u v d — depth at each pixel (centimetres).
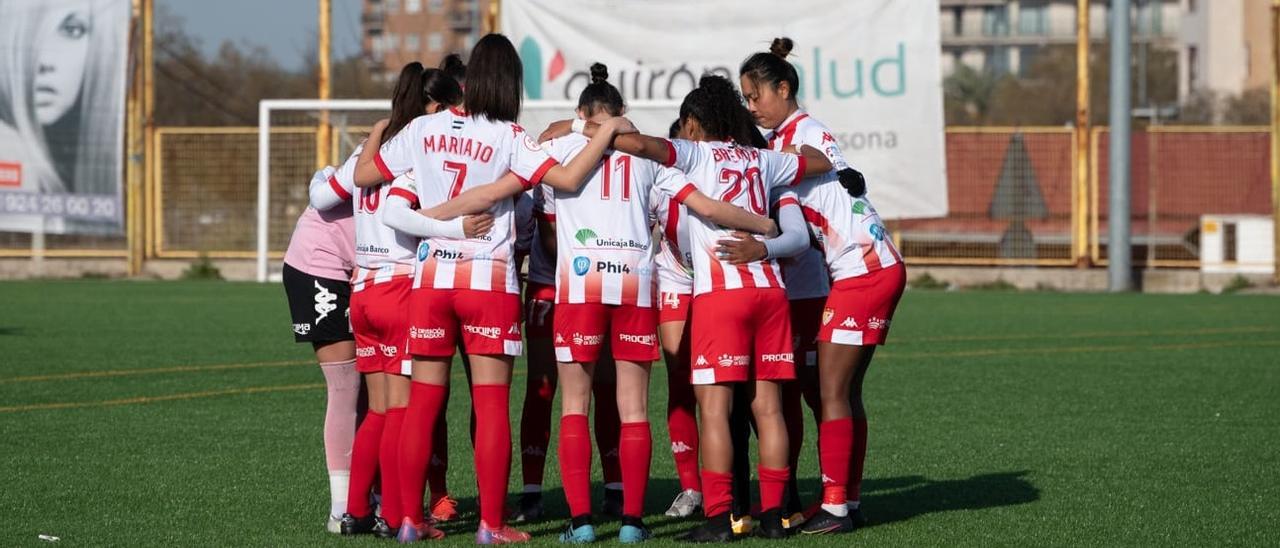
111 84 8444
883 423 3372
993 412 3544
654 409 3625
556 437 3189
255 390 3847
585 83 8275
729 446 2125
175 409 3497
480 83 2086
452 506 2362
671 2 8188
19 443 2983
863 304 2188
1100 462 2855
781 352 2139
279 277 8588
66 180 8438
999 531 2234
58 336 5222
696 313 2114
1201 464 2823
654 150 2058
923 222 8906
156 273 8800
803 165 2191
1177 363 4603
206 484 2567
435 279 2066
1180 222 8888
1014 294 7938
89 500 2417
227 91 19962
